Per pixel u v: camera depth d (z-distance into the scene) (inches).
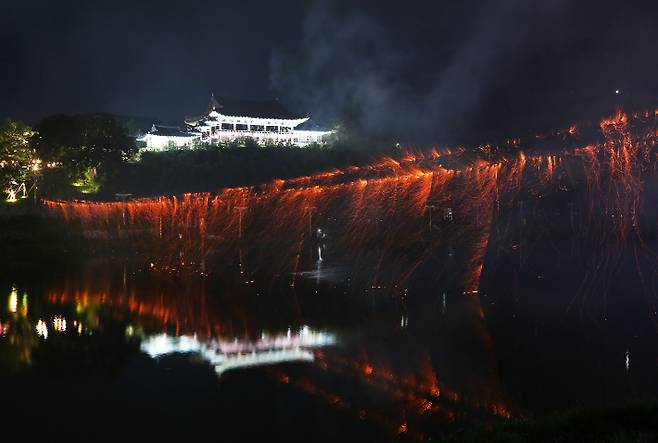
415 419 524.1
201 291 1206.3
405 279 1261.1
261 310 1004.6
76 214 2124.8
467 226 1684.3
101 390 600.4
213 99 3506.4
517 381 613.3
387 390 598.9
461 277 1235.9
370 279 1290.6
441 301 1038.4
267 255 1716.3
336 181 2349.9
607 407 400.8
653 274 1108.5
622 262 1194.0
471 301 1026.1
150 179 2672.2
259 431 502.0
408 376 639.8
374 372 657.6
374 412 543.5
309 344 780.6
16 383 625.0
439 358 703.7
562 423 378.3
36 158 2393.0
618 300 967.6
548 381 610.5
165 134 3491.6
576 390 583.8
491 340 774.5
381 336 811.4
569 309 934.4
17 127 2340.1
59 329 865.5
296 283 1280.8
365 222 1980.8
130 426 511.8
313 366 683.4
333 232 1939.0
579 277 1135.0
